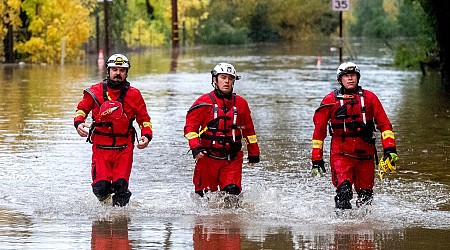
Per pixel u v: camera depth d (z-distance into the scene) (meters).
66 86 41.53
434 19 47.66
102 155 15.45
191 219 14.47
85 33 66.88
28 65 61.66
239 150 15.76
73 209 15.20
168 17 101.38
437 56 54.22
